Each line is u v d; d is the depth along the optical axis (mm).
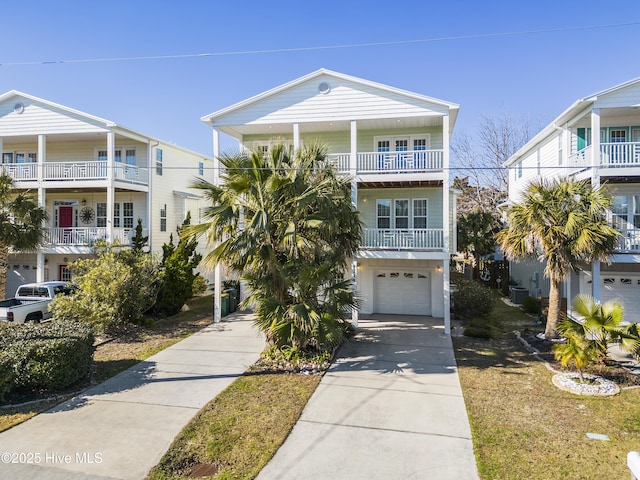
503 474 4992
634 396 7477
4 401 7102
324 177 10117
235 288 16344
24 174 17641
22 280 19562
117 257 12750
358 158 14852
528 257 11711
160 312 14859
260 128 15234
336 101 13719
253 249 8773
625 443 5742
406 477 4938
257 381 8242
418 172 13312
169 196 21062
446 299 12547
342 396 7477
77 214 19797
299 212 8969
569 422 6402
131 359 9688
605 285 13703
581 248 10086
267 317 9117
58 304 10977
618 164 12266
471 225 24359
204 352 10305
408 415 6672
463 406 7031
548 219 10672
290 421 6430
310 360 9336
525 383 8188
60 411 6750
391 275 15852
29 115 17438
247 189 9195
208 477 4938
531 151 19562
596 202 10289
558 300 11203
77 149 19703
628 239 12703
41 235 15914
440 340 11734
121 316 12125
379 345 11148
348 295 9578
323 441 5816
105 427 6191
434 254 12797
